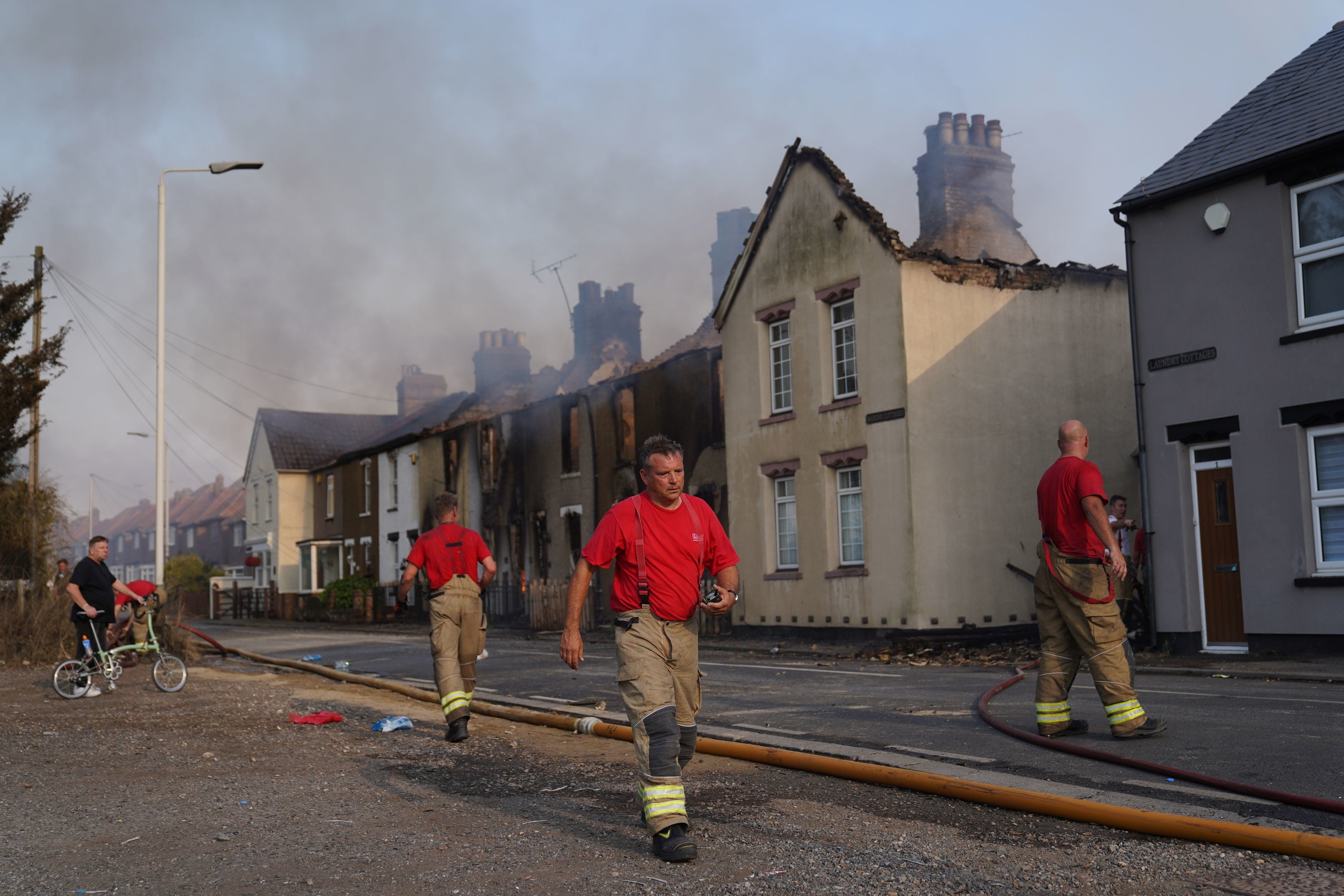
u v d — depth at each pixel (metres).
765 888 3.99
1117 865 4.17
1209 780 5.38
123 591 12.23
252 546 51.09
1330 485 12.34
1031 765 6.08
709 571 4.99
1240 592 13.14
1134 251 14.34
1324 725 7.25
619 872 4.24
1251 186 13.06
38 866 4.55
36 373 20.16
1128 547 15.01
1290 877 3.95
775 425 19.70
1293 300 12.71
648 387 24.19
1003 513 17.53
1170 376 13.84
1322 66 14.08
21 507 19.66
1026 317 18.17
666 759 4.52
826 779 6.03
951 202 24.34
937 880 4.03
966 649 15.19
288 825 5.21
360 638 23.78
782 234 19.67
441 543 8.09
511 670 14.02
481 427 31.88
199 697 11.48
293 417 49.81
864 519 17.64
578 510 26.62
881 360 17.39
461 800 5.73
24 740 8.45
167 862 4.57
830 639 18.27
